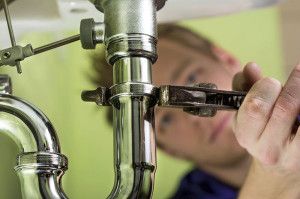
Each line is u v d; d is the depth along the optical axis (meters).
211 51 1.36
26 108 0.47
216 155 1.37
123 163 0.45
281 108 0.47
